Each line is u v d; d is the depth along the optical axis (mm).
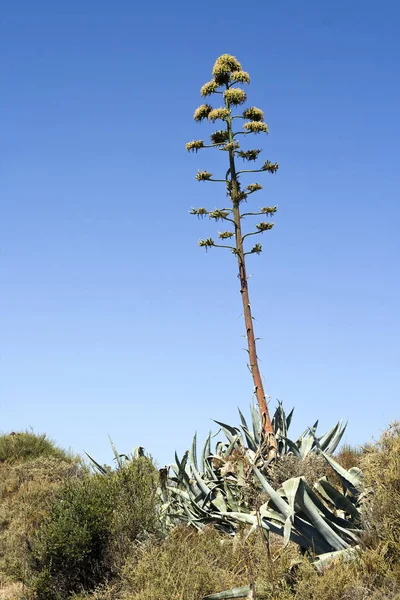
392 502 5902
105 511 9180
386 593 5387
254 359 10430
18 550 11016
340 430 10727
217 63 10914
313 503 6188
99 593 8148
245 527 8320
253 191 10758
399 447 6340
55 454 17047
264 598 5980
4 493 14055
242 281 10664
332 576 5555
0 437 17719
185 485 10359
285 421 11172
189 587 6980
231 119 10969
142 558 8234
